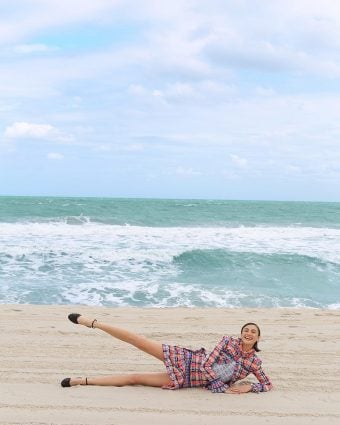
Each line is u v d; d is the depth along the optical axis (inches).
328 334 287.0
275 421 153.3
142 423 148.9
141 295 471.2
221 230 1026.1
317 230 1087.0
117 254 668.1
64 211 1390.3
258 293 499.2
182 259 660.1
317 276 594.9
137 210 1579.7
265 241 877.8
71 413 155.6
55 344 250.2
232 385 187.2
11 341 254.2
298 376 203.2
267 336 279.4
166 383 183.8
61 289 485.1
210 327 304.0
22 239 792.3
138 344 188.9
